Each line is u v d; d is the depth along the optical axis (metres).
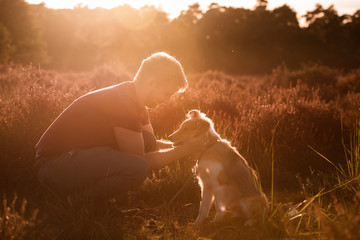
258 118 5.88
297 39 70.19
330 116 6.56
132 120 3.41
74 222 3.09
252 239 3.09
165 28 68.38
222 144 3.62
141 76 3.44
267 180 4.70
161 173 4.64
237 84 17.11
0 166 4.04
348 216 2.88
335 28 74.69
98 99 3.43
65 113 3.48
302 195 4.13
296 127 5.91
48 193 3.68
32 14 46.28
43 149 3.48
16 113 4.75
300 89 9.50
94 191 3.41
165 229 3.27
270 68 57.78
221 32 69.00
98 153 3.38
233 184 3.46
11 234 2.68
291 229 3.20
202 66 54.25
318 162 5.30
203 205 3.56
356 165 4.16
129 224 3.43
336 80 15.84
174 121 5.91
